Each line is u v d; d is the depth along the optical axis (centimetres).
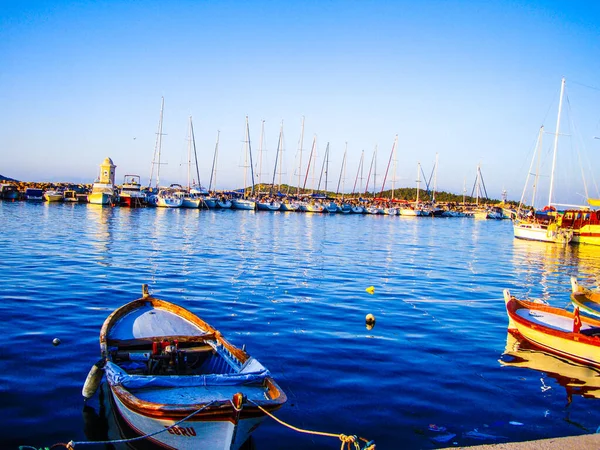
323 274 3117
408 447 991
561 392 1293
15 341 1515
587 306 2070
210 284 2586
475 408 1182
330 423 1079
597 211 6103
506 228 10475
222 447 868
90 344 1512
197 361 1237
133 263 3166
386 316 2055
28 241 4056
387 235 6806
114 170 10900
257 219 8775
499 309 2284
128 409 909
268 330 1762
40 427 1012
